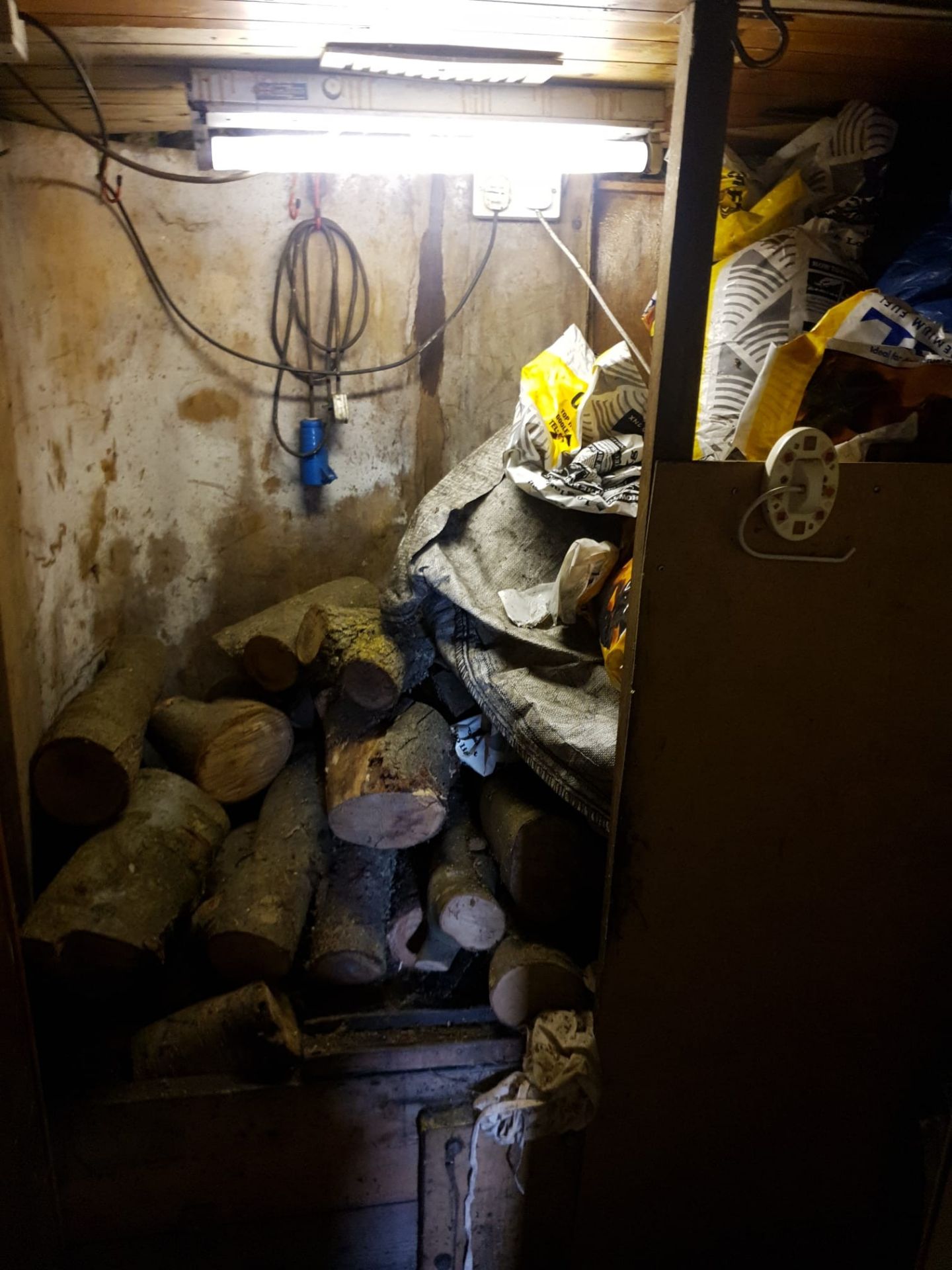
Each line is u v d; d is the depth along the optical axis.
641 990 1.51
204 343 2.33
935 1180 1.40
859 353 1.35
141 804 1.90
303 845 1.90
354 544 2.57
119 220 2.17
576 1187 1.72
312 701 2.30
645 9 1.29
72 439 2.12
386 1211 1.79
